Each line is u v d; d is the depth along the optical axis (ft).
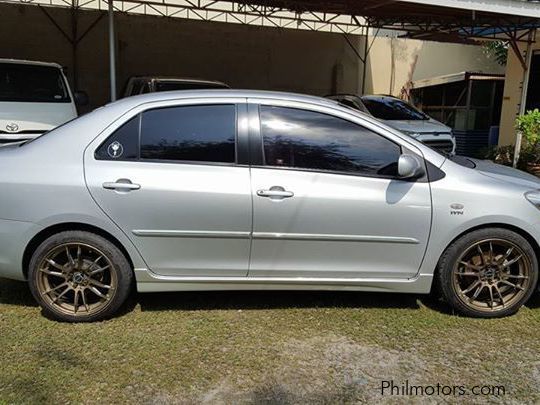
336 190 11.73
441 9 32.32
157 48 49.37
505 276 12.53
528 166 32.73
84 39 47.16
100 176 11.42
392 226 11.93
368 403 9.21
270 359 10.55
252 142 11.76
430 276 12.35
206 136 11.77
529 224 12.14
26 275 12.02
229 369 10.17
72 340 11.19
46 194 11.37
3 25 44.68
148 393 9.34
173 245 11.73
